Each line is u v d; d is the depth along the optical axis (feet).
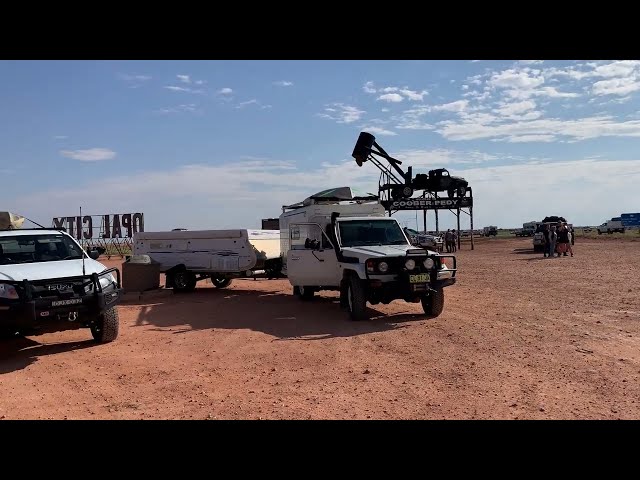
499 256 110.11
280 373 23.11
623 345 25.64
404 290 33.50
